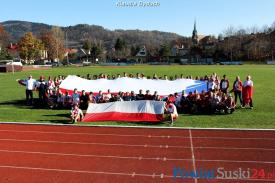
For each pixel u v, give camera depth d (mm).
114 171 11711
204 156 13172
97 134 16672
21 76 54438
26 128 18031
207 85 24625
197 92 22859
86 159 12953
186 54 140000
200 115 21000
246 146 14359
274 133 16359
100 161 12719
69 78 25750
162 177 11156
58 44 127500
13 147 14547
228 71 59156
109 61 138875
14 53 131000
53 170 11828
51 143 15125
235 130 16969
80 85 25328
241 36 124562
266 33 123125
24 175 11398
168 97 22312
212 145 14578
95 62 123500
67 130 17562
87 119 20000
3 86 39656
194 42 164750
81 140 15602
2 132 17156
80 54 151750
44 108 24641
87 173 11539
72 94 24297
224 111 21219
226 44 118438
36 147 14531
